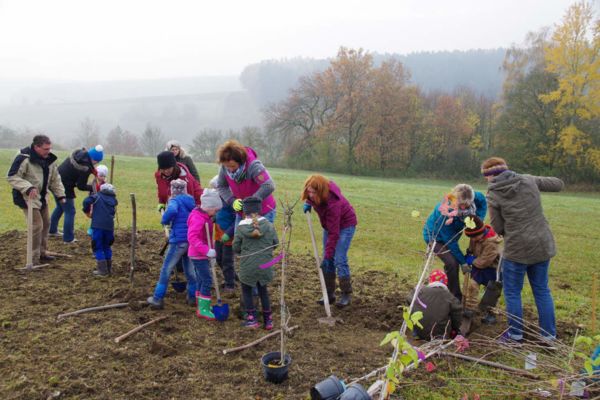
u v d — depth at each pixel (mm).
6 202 14758
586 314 6875
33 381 4207
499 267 5871
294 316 6102
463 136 51500
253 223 5371
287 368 4406
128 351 4797
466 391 4434
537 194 5281
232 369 4625
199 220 5711
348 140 50062
